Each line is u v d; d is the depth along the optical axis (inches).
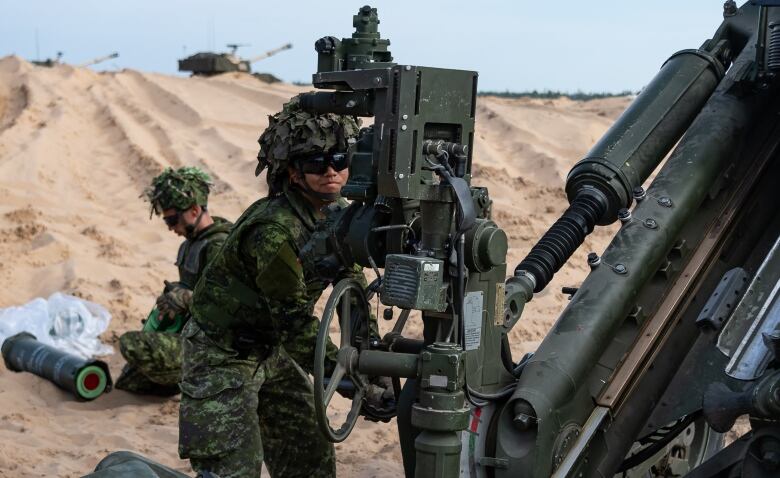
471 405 148.9
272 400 170.4
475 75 144.6
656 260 169.9
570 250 171.3
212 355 156.8
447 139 144.3
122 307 355.6
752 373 144.6
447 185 141.2
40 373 275.7
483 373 151.2
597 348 159.8
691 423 180.9
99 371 269.6
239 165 639.8
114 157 657.6
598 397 159.9
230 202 558.3
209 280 158.7
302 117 153.0
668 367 170.9
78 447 235.5
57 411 260.2
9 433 241.3
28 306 324.5
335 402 270.5
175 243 470.9
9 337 289.4
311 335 159.8
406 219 145.5
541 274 165.2
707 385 169.8
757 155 187.0
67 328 323.3
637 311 168.1
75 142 679.7
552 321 343.6
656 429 167.5
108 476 108.5
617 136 183.8
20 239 445.7
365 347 148.8
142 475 109.7
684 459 188.5
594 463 159.9
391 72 137.9
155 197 254.1
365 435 243.0
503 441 150.8
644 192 175.8
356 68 153.8
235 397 156.9
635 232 171.2
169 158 652.1
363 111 146.3
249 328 157.9
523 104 896.9
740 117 185.5
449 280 144.5
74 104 780.6
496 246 145.2
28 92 796.6
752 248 186.5
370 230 145.0
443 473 142.0
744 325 151.3
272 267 152.9
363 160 145.9
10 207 518.6
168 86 882.1
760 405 138.5
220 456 155.7
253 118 802.8
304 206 157.2
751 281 157.1
